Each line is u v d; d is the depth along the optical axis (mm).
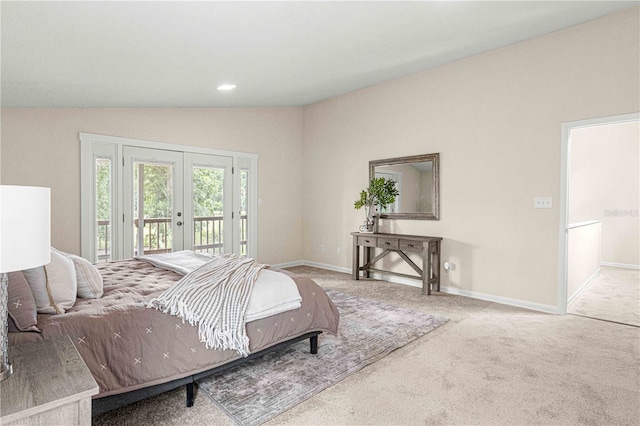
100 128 4281
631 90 3182
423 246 4324
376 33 3107
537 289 3748
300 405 1940
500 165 4004
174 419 1803
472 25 3213
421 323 3270
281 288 2330
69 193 4062
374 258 5062
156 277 2566
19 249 1082
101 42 2352
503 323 3305
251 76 3781
